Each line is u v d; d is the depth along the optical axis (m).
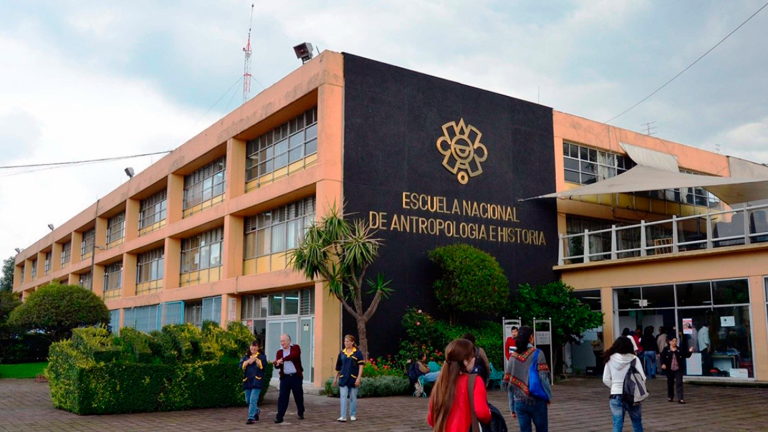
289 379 13.16
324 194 19.28
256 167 24.89
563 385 20.30
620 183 23.33
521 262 23.48
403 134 21.22
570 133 26.03
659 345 20.81
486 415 5.26
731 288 19.09
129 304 34.62
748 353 18.50
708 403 15.27
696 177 23.47
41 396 18.84
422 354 19.12
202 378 15.24
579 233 25.12
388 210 20.47
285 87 21.80
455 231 21.92
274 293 22.95
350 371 13.16
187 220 28.33
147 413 14.46
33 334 37.59
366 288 19.62
